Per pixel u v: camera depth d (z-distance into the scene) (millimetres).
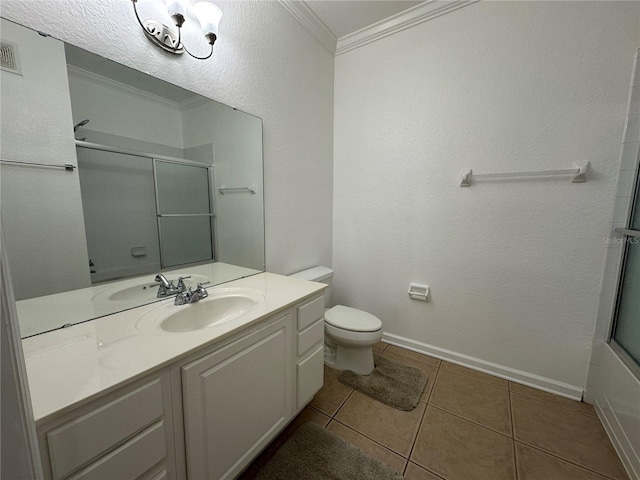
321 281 1875
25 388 380
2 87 722
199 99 1208
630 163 1267
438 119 1734
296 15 1663
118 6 929
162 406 696
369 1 1630
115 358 684
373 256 2115
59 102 828
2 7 713
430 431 1276
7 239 754
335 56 2088
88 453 562
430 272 1889
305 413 1386
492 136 1577
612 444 1202
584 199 1388
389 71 1873
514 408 1427
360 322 1674
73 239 889
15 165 757
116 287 1012
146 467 670
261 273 1602
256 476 1041
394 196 1967
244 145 1437
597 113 1316
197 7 1067
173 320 988
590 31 1297
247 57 1399
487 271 1687
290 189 1778
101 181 948
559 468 1099
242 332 909
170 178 1157
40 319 823
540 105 1438
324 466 1081
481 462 1122
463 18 1585
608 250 1353
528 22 1424
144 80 1025
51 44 797
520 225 1560
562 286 1486
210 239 1346
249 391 958
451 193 1747
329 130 2121
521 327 1621
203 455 812
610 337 1372
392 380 1633
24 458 376
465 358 1809
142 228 1083
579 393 1482
